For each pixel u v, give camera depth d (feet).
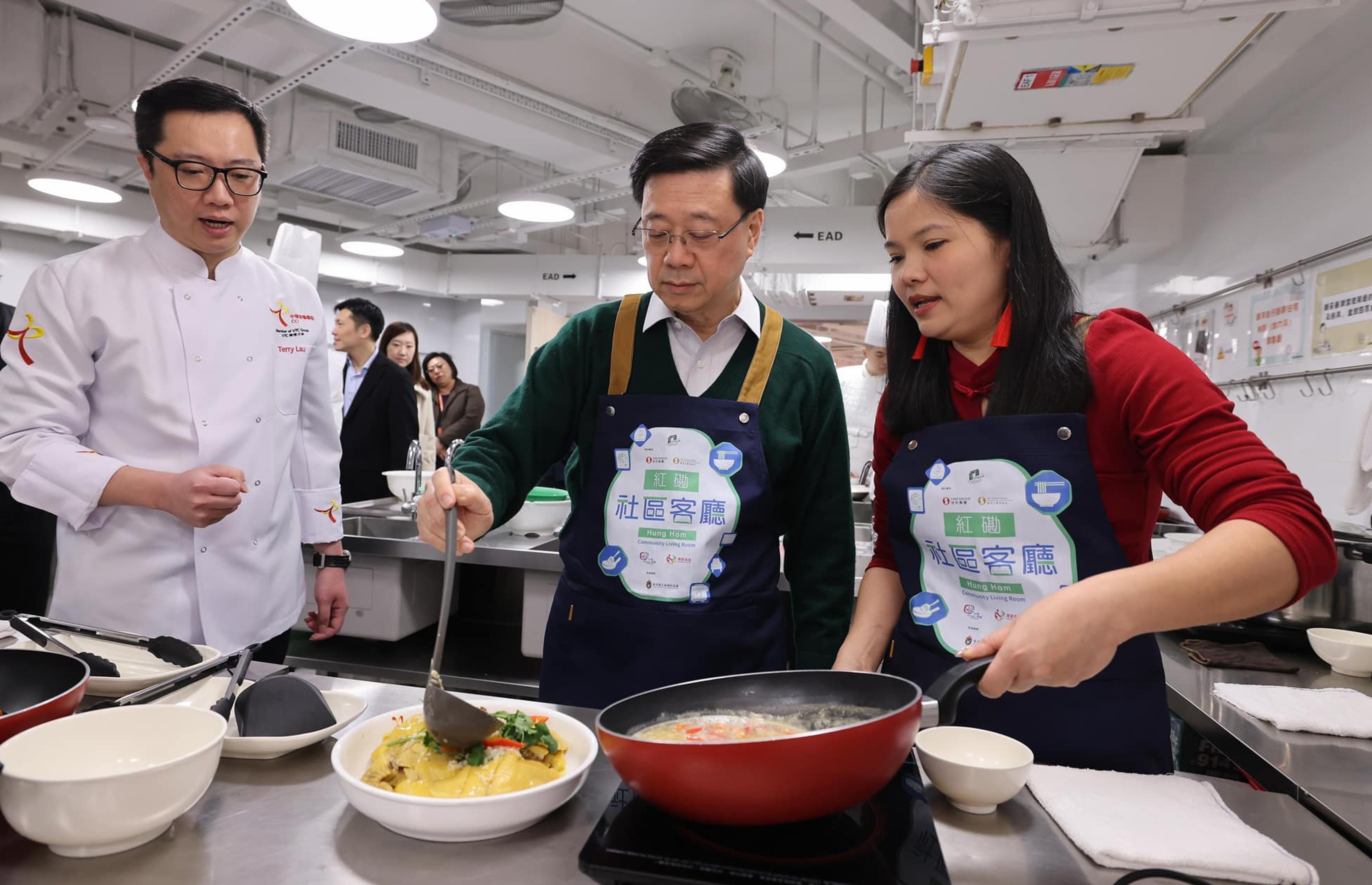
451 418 19.62
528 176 22.80
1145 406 3.01
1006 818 2.51
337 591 5.77
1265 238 10.27
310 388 5.58
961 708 3.43
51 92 14.87
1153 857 2.18
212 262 4.91
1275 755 4.02
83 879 2.03
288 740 2.65
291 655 8.06
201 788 2.22
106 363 4.60
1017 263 3.21
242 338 4.93
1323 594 5.97
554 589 7.73
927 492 3.56
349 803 2.45
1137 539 3.27
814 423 4.56
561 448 4.77
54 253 21.03
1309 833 2.49
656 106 17.97
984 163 3.20
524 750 2.51
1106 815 2.42
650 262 4.04
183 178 4.46
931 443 3.59
